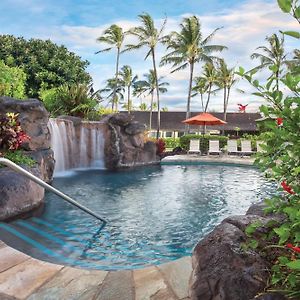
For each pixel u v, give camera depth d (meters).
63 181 12.71
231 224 3.04
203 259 2.65
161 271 3.69
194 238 6.37
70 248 5.62
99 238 6.20
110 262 5.13
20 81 25.98
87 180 13.18
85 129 17.28
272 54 36.72
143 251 5.64
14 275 3.74
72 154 16.73
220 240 2.76
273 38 36.50
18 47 36.00
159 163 20.02
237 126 52.59
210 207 8.92
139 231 6.71
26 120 11.72
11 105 11.77
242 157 22.30
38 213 7.60
